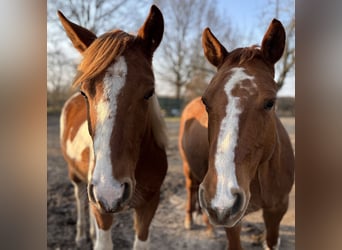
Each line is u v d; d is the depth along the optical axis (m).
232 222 1.52
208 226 3.41
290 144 2.47
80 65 1.83
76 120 3.00
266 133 1.74
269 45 1.94
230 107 1.62
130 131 1.75
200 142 2.81
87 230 3.50
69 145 2.99
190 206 3.58
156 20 1.95
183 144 3.41
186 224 3.58
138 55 1.86
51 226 3.46
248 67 1.81
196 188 3.56
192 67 10.52
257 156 1.72
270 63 1.96
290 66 6.27
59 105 8.73
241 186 1.54
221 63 2.08
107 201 1.59
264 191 2.15
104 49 1.76
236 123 1.59
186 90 10.76
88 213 3.56
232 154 1.55
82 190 3.29
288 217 3.69
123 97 1.69
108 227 2.24
